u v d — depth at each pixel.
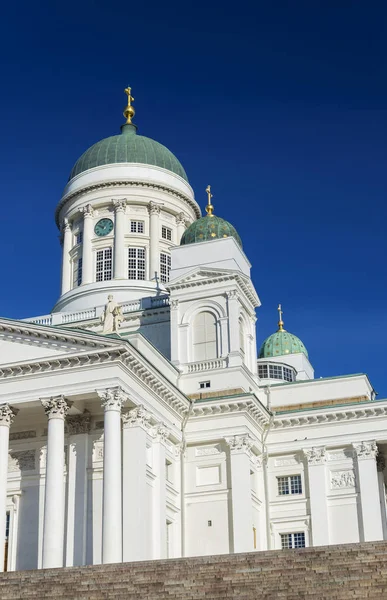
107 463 52.31
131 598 34.12
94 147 90.00
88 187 86.06
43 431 59.78
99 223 85.94
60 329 55.69
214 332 68.50
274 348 91.56
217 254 70.50
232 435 63.25
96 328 73.19
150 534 55.62
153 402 58.78
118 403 53.88
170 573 36.66
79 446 57.66
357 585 32.12
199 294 69.50
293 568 34.91
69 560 55.09
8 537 57.94
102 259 84.44
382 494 66.88
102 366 54.62
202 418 64.38
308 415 66.69
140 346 60.31
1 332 57.72
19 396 55.75
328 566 34.66
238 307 69.06
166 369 64.56
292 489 66.38
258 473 65.88
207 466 63.44
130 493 53.78
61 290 86.25
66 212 87.88
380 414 65.69
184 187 88.88
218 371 66.19
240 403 63.47
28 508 58.31
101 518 55.69
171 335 69.00
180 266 71.12
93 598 34.78
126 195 85.69
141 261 84.44
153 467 58.03
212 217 73.75
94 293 80.69
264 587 33.22
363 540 62.75
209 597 33.00
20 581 38.38
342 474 65.44
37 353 56.47
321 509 64.50
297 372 88.56
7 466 56.22
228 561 37.03
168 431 60.47
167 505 59.91
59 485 53.00
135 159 87.88
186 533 61.97
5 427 55.72
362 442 65.38
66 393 54.78
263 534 64.38
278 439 67.31
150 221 85.69
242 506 61.16
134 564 38.56
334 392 68.75
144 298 75.06
